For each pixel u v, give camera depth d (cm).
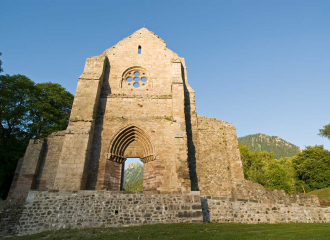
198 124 2202
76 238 1062
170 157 1853
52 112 2858
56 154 1852
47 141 1900
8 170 2348
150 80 2267
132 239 1002
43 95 2933
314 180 3822
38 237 1117
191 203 1427
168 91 2208
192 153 2052
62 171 1570
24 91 2595
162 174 1783
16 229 1256
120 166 1909
